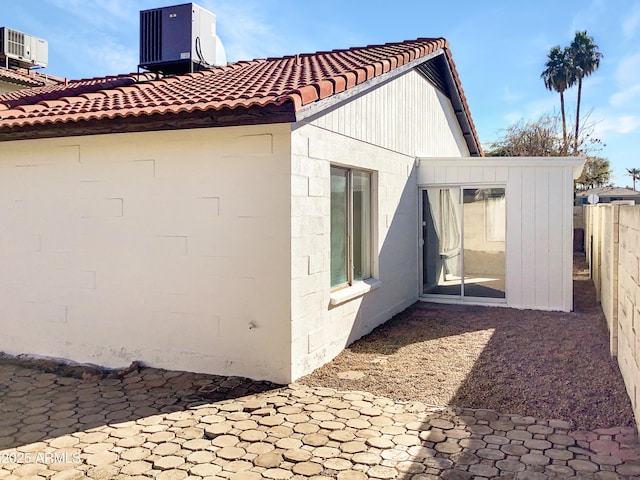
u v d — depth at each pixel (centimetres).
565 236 1004
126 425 498
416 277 1123
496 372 644
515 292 1046
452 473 404
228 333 629
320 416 514
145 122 609
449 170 1088
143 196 662
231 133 620
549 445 448
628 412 513
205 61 1060
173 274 652
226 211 625
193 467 417
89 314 696
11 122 652
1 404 556
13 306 741
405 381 616
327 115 695
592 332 840
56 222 710
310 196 646
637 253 502
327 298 698
